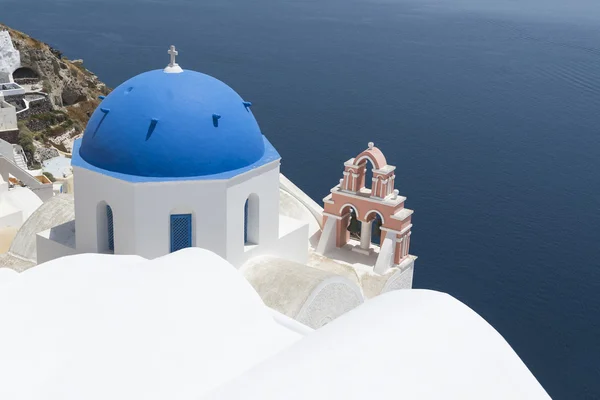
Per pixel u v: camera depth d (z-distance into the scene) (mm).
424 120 78625
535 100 89750
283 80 99625
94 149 15914
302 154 63875
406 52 129000
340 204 20906
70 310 9828
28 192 31312
